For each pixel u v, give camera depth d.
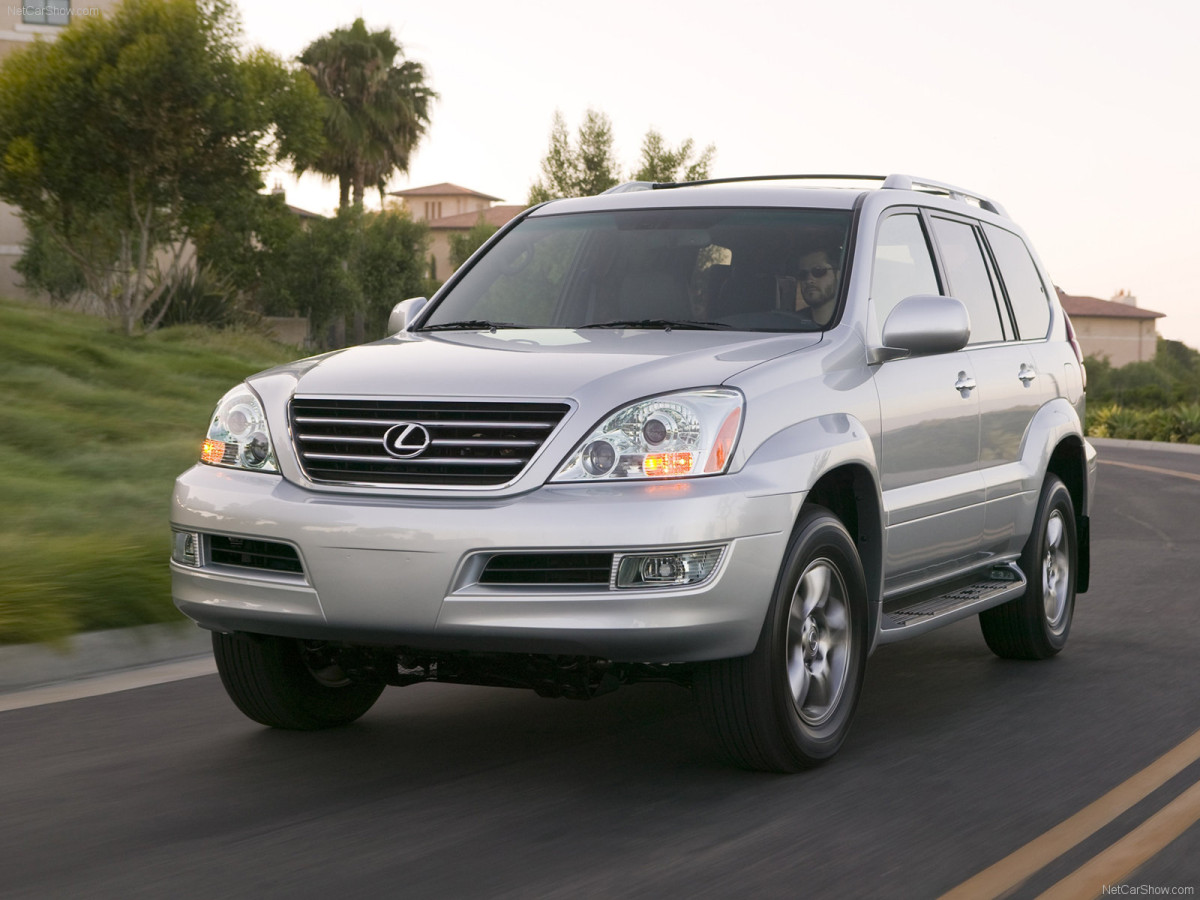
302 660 17.03
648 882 11.91
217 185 91.12
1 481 33.72
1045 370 22.48
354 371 15.44
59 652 20.86
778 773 15.47
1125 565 34.41
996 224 22.78
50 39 127.19
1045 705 19.20
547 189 142.75
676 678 15.32
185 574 15.43
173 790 14.93
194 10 86.38
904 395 17.48
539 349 15.86
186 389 58.88
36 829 13.55
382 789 14.95
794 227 18.47
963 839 13.15
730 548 13.90
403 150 166.00
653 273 18.39
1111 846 12.95
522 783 15.16
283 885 11.88
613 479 13.88
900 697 19.84
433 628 13.89
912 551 17.89
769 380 15.09
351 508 14.20
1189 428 119.25
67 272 119.12
